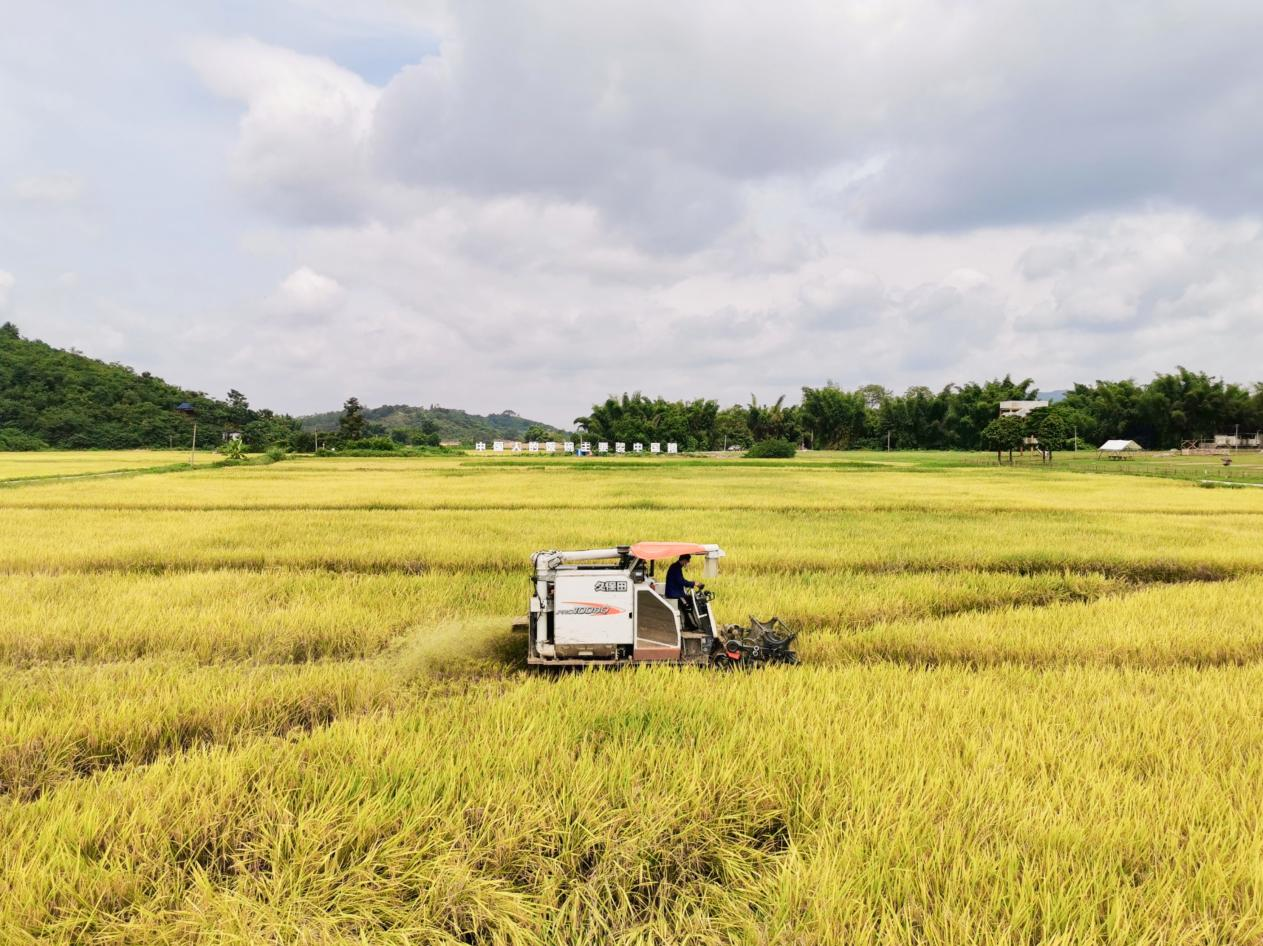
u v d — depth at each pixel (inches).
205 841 199.9
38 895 174.7
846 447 4995.1
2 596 508.1
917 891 179.9
